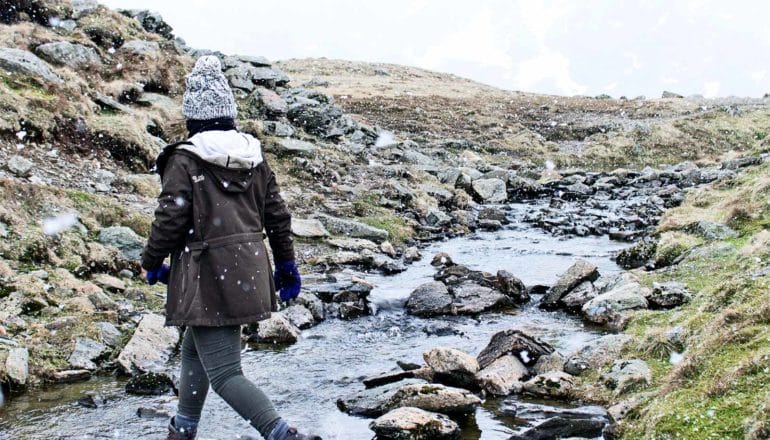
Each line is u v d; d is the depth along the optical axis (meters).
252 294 4.00
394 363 7.15
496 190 20.56
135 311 8.14
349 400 5.94
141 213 11.23
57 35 18.89
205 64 4.25
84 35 19.69
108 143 14.09
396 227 14.61
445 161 25.19
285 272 4.48
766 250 8.66
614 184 23.36
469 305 9.17
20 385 6.20
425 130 33.53
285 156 18.09
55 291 7.98
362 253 12.27
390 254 12.79
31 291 7.65
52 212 9.66
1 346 6.57
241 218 4.08
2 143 12.16
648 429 4.57
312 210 14.69
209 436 5.17
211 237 3.97
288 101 23.58
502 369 6.41
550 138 35.59
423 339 8.02
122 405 5.90
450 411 5.68
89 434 5.27
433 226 15.66
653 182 23.14
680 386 5.00
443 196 18.53
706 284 8.51
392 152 23.03
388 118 35.69
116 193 12.37
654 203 18.66
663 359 6.12
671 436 4.32
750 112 41.50
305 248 12.37
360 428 5.45
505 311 9.16
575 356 6.64
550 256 12.77
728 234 10.77
